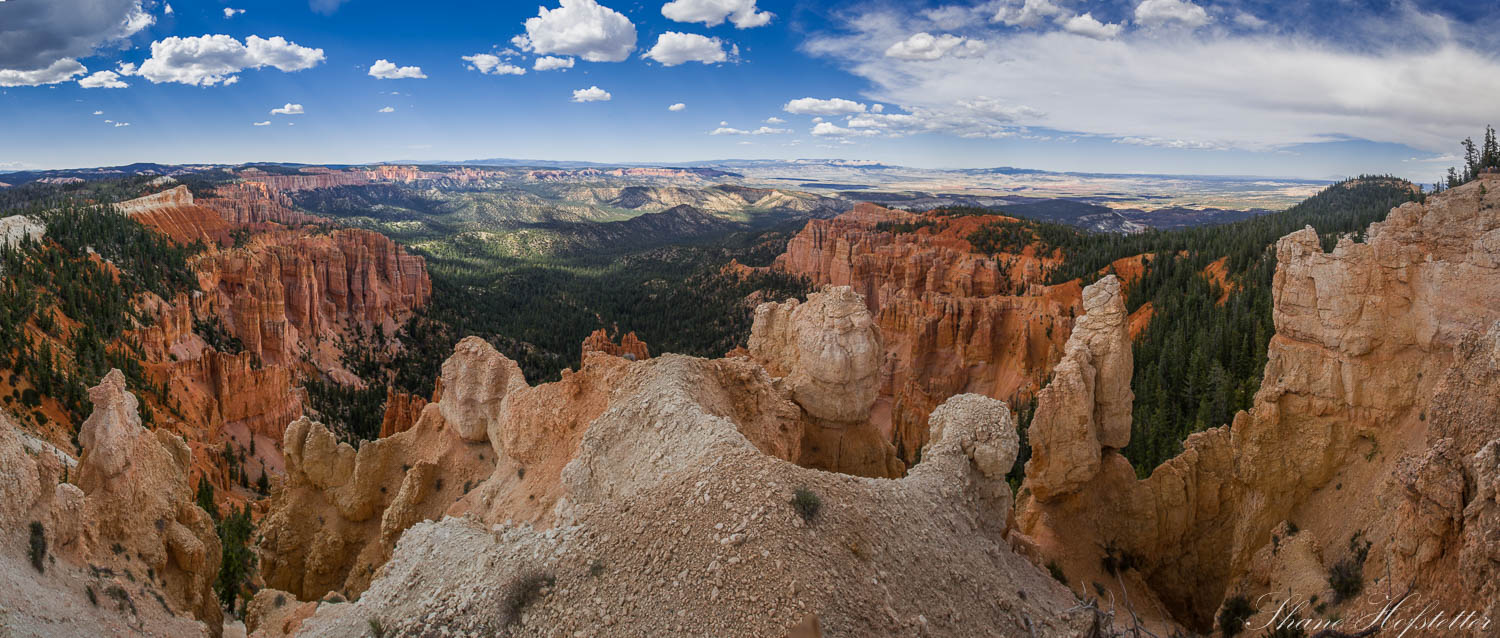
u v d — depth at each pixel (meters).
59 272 114.12
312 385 134.25
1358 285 33.22
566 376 38.72
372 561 43.62
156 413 83.12
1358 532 31.44
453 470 44.12
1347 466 34.31
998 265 150.25
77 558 28.61
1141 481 40.28
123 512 31.80
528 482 37.47
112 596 28.53
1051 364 100.81
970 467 31.09
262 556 46.78
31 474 26.81
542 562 23.80
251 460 97.31
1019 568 29.23
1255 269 101.75
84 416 78.25
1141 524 39.28
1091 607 25.91
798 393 41.88
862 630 19.45
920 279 154.12
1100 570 37.81
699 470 24.94
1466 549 21.36
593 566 22.62
